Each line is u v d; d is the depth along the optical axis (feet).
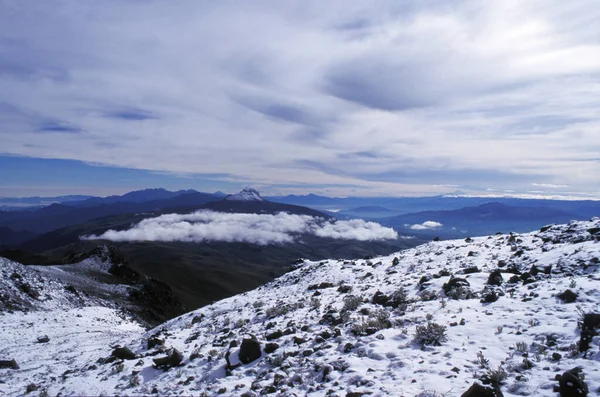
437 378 25.98
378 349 33.22
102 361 51.83
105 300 195.42
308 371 32.55
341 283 92.73
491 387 21.56
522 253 72.28
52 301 150.41
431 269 77.92
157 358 44.47
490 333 33.24
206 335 59.77
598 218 82.64
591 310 33.78
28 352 72.23
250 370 36.50
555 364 25.46
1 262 166.20
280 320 56.29
